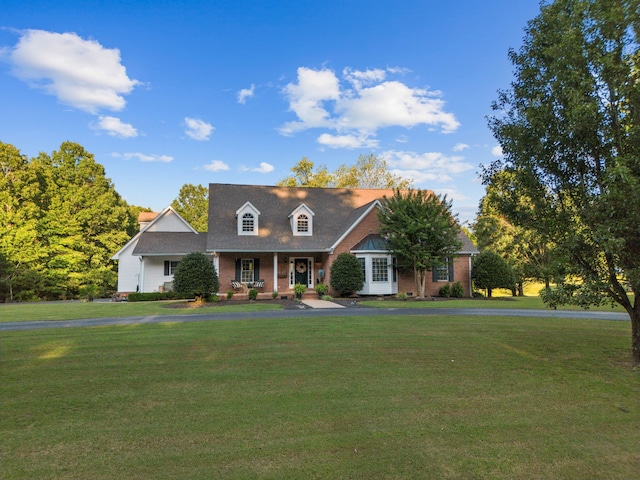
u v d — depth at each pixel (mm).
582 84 6457
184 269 19406
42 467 3805
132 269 28281
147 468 3781
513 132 7473
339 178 46094
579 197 7125
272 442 4324
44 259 32375
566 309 16516
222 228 24438
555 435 4539
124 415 5086
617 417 5059
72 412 5195
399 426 4750
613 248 6207
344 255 22438
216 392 5957
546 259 28031
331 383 6367
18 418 5000
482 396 5781
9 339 9875
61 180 34750
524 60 7527
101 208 35219
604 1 6340
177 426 4742
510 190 8086
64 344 9250
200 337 9961
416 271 22172
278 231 24984
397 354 8219
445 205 21672
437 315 14234
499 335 10234
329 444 4281
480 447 4234
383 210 22812
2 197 31281
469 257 25734
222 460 3938
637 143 6281
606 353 8320
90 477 3625
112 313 15523
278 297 22547
